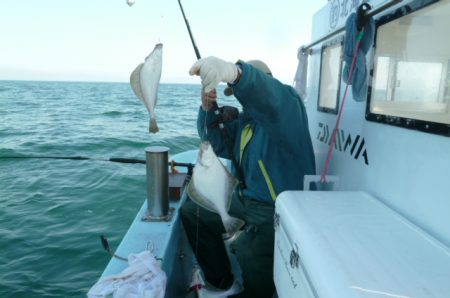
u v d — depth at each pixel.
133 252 2.23
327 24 2.76
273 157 2.34
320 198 1.74
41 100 41.59
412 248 1.22
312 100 3.14
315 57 3.07
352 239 1.28
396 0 1.62
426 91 1.47
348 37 1.96
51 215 6.09
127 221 5.89
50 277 4.38
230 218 2.12
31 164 9.41
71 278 4.37
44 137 14.09
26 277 4.35
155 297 1.72
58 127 17.28
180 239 2.78
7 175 8.39
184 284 2.84
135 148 12.09
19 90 76.12
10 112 25.30
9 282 4.25
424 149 1.47
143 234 2.46
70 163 9.55
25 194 7.11
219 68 1.69
